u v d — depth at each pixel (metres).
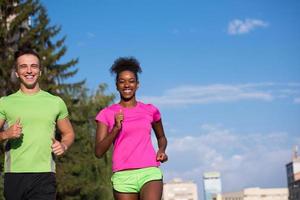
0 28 32.00
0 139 5.66
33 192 5.80
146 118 6.47
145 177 6.29
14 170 5.84
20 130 5.63
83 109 33.41
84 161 32.44
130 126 6.38
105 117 6.54
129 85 6.55
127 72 6.54
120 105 6.59
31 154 5.86
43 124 5.95
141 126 6.41
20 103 5.98
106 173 32.94
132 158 6.32
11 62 30.52
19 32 34.00
